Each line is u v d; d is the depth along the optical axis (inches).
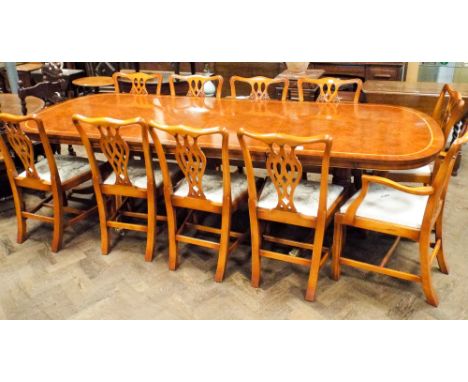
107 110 112.3
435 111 109.2
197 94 129.4
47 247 104.3
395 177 95.7
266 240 95.3
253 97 124.3
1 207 124.3
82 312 83.4
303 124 95.2
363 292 86.4
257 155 81.2
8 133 91.7
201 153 77.9
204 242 90.3
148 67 256.2
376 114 101.5
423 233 74.5
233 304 84.4
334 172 95.8
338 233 84.0
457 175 140.1
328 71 195.9
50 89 122.8
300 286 88.7
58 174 95.8
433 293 80.7
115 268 96.0
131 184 91.9
